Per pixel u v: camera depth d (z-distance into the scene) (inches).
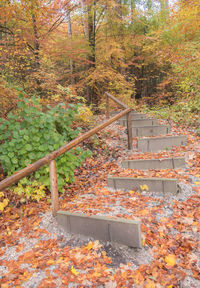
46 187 136.9
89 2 331.9
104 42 401.7
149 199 114.1
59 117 143.3
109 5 370.3
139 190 124.4
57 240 91.0
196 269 74.6
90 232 91.4
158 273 73.0
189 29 343.9
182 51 305.0
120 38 423.5
